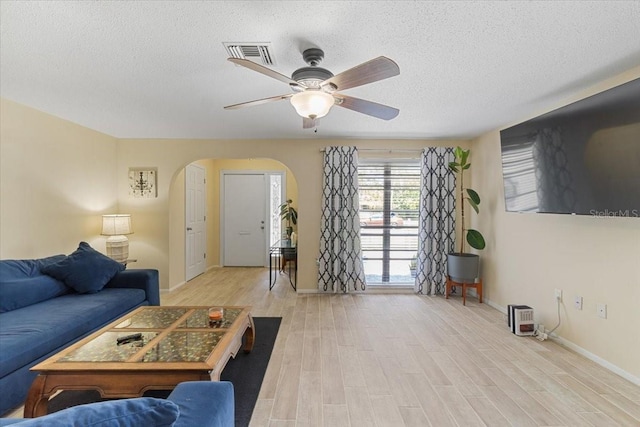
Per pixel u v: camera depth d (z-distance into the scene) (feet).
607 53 6.65
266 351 9.08
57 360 5.57
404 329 10.74
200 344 6.24
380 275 15.99
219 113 10.93
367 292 15.20
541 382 7.50
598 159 7.18
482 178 14.08
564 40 6.14
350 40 6.18
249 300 14.07
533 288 10.86
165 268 15.15
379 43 6.29
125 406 2.51
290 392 7.09
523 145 9.66
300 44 6.32
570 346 9.29
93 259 10.38
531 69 7.41
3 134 9.45
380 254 15.97
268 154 15.17
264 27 5.75
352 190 15.03
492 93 8.94
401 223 15.89
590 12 5.26
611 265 8.02
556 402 6.72
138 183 14.99
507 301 12.29
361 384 7.41
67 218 11.92
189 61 7.09
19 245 9.98
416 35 6.00
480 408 6.54
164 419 2.51
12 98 9.46
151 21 5.57
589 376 7.75
